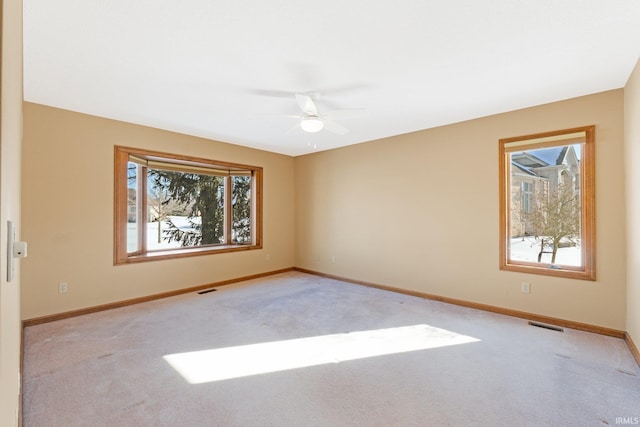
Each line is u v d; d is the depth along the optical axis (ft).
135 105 10.44
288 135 14.43
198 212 16.43
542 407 6.05
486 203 11.69
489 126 11.58
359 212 15.97
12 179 2.62
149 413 5.86
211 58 7.37
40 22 5.96
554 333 9.49
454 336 9.35
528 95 9.64
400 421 5.68
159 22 6.01
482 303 11.80
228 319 10.79
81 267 11.16
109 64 7.64
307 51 7.09
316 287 15.26
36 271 10.23
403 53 7.19
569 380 6.95
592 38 6.60
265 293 14.14
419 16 5.88
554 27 6.23
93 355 8.08
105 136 11.72
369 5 5.56
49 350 8.33
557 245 10.46
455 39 6.64
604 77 8.43
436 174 13.05
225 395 6.44
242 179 17.84
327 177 17.56
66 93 9.43
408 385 6.81
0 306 1.84
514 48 7.00
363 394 6.49
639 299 7.73
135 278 12.58
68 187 10.89
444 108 10.78
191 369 7.45
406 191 14.06
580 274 9.72
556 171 10.46
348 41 6.70
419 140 13.60
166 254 13.80
